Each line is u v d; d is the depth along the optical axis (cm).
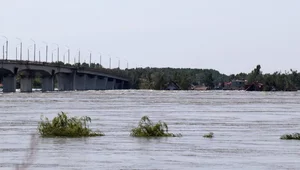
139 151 9200
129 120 15462
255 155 8875
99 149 9375
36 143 5381
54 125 11344
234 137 11381
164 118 16525
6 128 12838
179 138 11106
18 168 5206
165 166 7856
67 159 8325
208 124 14500
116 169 7612
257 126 13988
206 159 8462
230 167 7825
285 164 8069
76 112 19062
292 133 12212
